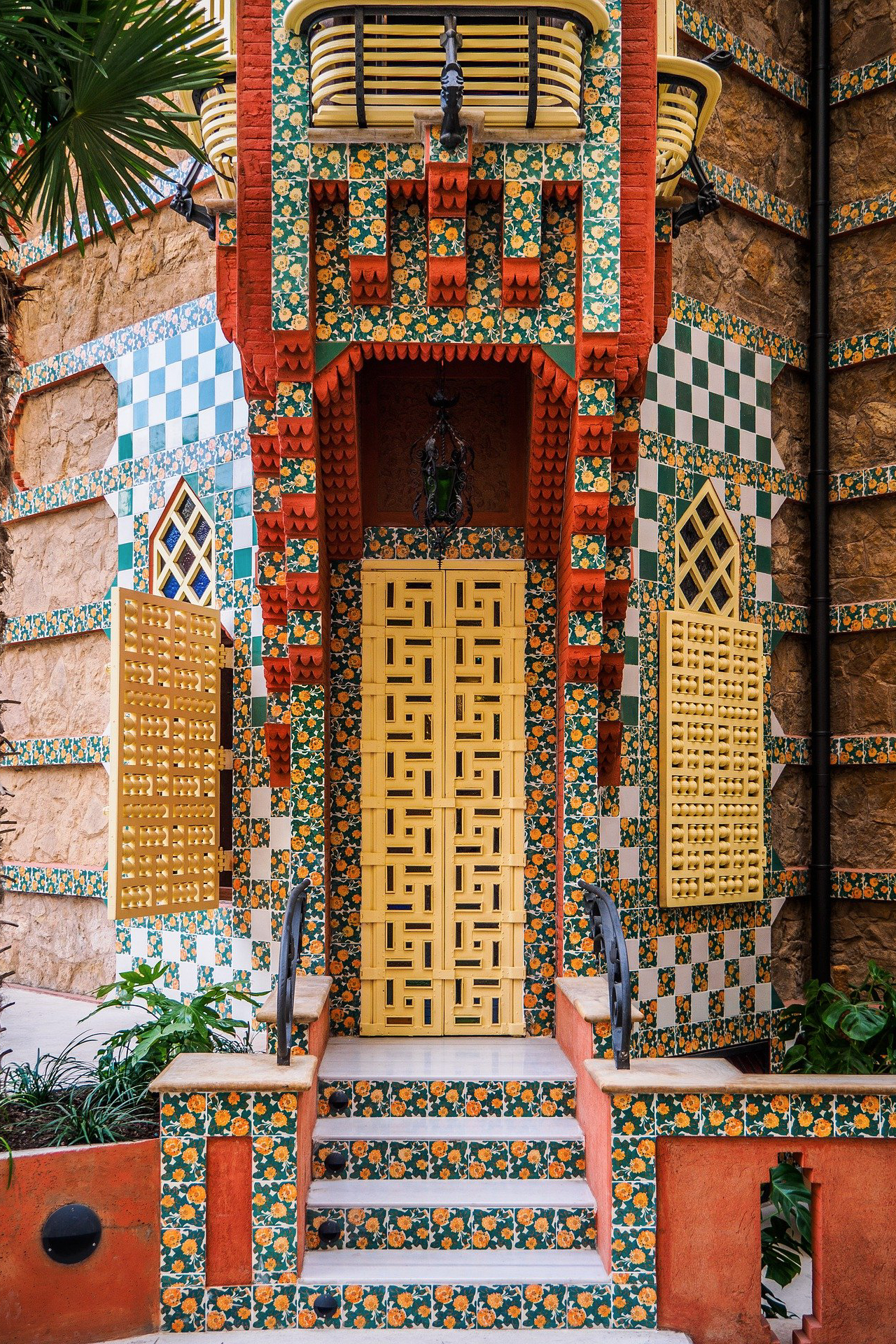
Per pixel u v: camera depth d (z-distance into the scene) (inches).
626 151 241.1
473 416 290.0
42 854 408.5
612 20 236.2
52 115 232.5
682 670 317.4
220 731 333.1
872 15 362.0
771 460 357.1
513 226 235.3
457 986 280.1
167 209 365.1
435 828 281.7
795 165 370.3
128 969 358.3
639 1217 201.6
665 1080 204.4
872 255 363.3
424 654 284.7
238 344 247.6
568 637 256.5
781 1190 201.9
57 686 406.6
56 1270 196.7
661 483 317.7
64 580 402.6
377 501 287.7
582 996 241.9
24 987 408.5
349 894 280.7
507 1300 201.2
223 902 329.4
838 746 360.8
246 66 240.4
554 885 280.2
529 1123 236.4
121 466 373.7
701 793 322.0
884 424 359.6
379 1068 247.0
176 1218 200.5
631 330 243.4
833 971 361.1
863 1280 203.0
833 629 364.5
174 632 299.1
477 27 228.7
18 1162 196.1
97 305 391.2
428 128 226.8
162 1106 202.2
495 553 286.7
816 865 359.6
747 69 347.9
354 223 234.1
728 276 346.6
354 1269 205.6
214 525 335.3
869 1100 204.2
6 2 203.3
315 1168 228.2
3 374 217.8
